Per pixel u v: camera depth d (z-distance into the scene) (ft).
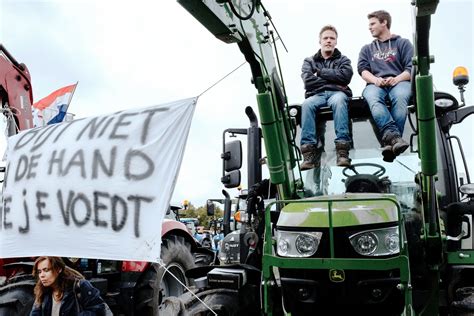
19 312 13.51
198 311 12.00
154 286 17.48
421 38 10.26
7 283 14.37
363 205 10.86
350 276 10.38
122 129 11.39
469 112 13.60
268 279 10.98
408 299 9.84
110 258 10.69
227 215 20.68
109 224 10.90
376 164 13.85
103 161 11.31
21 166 12.45
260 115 12.62
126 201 10.85
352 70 14.75
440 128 13.94
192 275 13.32
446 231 13.02
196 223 58.23
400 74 13.88
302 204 11.47
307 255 10.58
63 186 11.58
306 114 14.40
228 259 20.29
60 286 10.78
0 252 12.14
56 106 19.63
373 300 10.30
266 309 10.94
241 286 12.08
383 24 14.46
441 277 12.21
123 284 17.34
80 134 11.88
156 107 11.25
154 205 10.59
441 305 12.06
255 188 13.80
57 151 11.97
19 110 18.04
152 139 11.03
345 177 14.03
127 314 17.15
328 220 10.55
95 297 10.84
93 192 11.19
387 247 10.27
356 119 14.52
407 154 13.56
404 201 13.21
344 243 10.43
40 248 11.57
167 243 19.21
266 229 11.17
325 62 15.02
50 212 11.64
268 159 12.78
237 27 11.31
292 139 13.99
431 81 10.66
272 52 13.57
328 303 10.60
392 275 10.43
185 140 10.80
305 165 14.07
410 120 13.08
